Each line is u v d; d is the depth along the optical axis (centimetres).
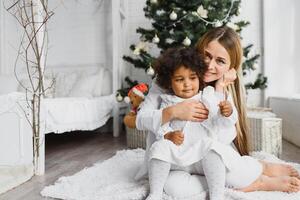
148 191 111
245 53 233
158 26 232
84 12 313
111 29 305
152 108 122
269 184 112
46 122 185
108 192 116
